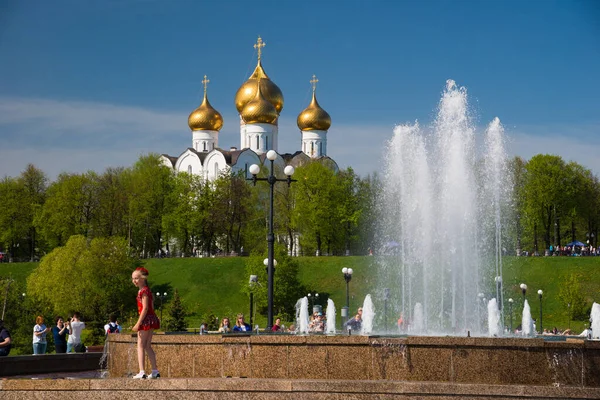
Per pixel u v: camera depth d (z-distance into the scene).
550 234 124.69
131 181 126.44
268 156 36.66
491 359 19.67
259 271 89.50
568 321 84.69
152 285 103.50
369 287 96.19
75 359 30.33
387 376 20.05
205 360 21.53
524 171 120.06
